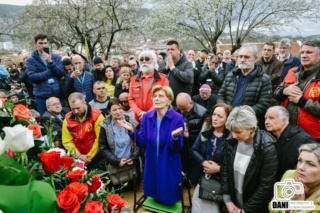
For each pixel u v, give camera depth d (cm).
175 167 250
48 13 1695
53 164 89
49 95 368
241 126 190
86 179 106
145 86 307
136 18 1770
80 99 278
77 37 1795
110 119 292
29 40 1808
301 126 226
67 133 290
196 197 243
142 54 304
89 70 536
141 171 311
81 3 1686
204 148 248
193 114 298
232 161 210
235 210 210
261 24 1483
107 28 1773
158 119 249
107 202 104
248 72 266
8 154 87
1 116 109
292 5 1384
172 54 324
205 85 379
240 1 1459
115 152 286
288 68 369
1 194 70
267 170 195
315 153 148
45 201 76
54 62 369
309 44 219
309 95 220
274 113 212
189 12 1395
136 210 269
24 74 433
